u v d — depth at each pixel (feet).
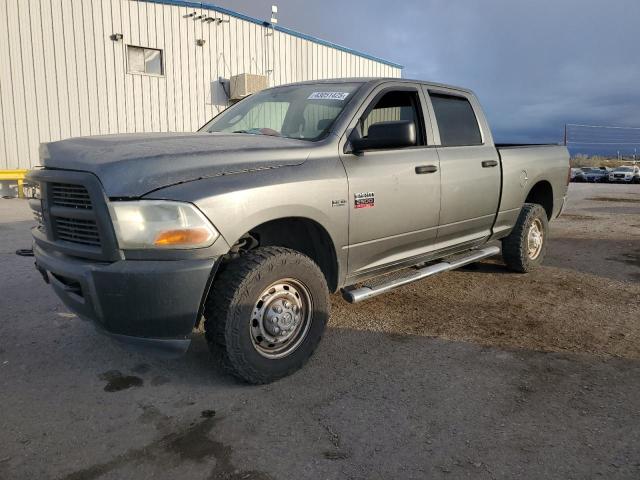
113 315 9.42
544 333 13.93
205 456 8.37
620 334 13.89
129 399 10.25
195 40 56.90
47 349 12.62
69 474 7.88
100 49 50.80
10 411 9.77
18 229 29.37
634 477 7.85
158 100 55.01
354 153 12.44
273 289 10.75
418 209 14.03
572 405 10.05
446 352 12.62
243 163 10.40
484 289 18.13
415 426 9.28
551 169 20.48
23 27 46.88
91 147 10.34
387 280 13.82
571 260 23.15
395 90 14.33
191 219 9.25
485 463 8.20
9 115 47.11
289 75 65.57
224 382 10.97
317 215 11.30
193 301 9.46
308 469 8.04
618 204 51.96
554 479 7.81
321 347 12.87
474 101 17.57
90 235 9.77
